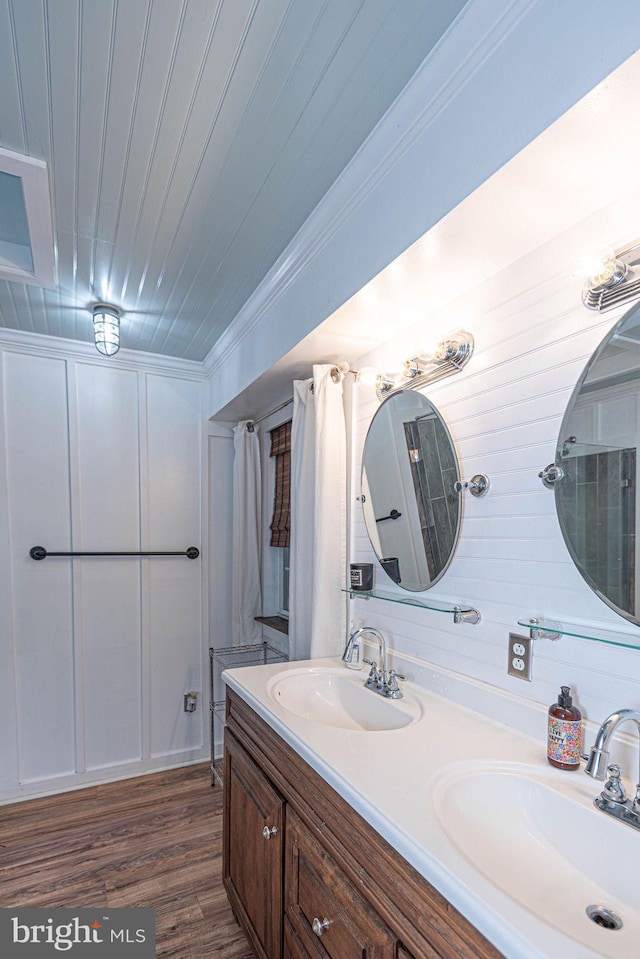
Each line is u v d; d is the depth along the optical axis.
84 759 2.62
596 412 1.03
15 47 0.97
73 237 1.64
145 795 2.53
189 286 1.99
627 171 0.90
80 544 2.65
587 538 1.04
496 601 1.27
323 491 1.90
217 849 2.10
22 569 2.52
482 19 0.90
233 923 1.70
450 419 1.44
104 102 1.11
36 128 1.18
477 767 1.02
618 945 0.70
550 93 0.80
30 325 2.43
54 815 2.34
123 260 1.79
